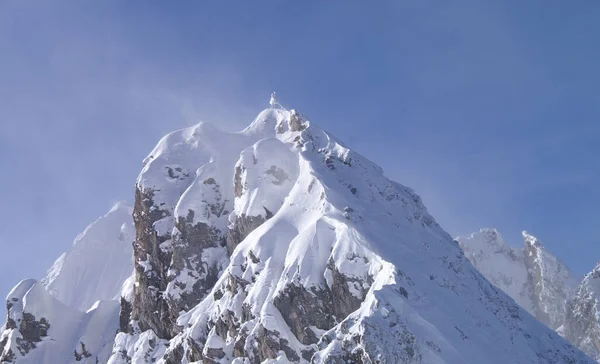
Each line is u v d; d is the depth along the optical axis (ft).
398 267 440.04
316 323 444.55
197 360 480.64
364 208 508.94
